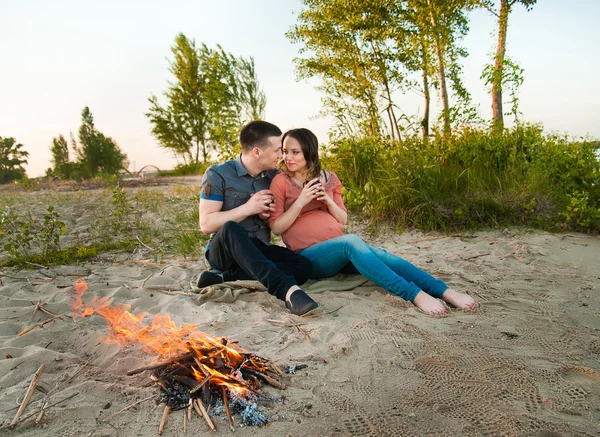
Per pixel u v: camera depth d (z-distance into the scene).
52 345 2.59
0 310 3.06
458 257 4.38
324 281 3.63
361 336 2.61
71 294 3.46
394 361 2.34
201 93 30.28
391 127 8.17
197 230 5.61
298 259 3.50
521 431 1.80
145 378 2.18
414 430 1.81
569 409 1.93
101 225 6.02
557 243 4.68
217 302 3.24
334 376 2.22
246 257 3.15
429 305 3.01
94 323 2.90
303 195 3.47
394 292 3.19
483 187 5.83
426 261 4.32
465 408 1.95
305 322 2.85
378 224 5.59
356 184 6.41
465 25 12.45
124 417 1.90
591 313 3.02
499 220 5.36
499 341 2.58
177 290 3.58
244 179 3.55
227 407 1.89
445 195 5.70
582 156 5.80
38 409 1.93
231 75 23.12
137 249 4.99
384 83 13.35
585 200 5.02
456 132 7.00
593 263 4.11
